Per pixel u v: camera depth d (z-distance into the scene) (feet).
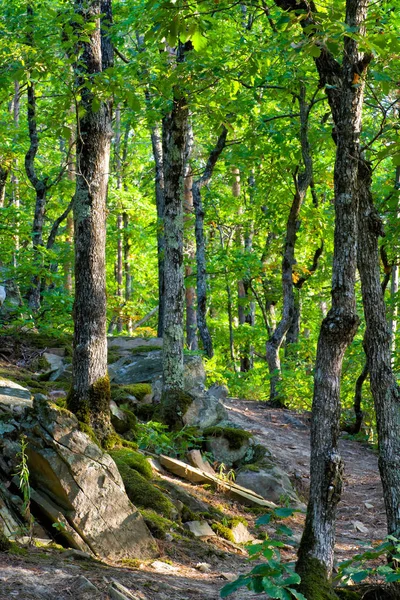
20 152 57.16
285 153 48.62
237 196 76.02
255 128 47.57
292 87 39.96
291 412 53.36
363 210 20.59
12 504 18.86
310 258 75.00
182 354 33.47
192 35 18.78
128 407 32.96
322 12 20.17
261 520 14.66
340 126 18.49
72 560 17.69
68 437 19.67
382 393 20.18
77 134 24.16
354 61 18.39
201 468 30.42
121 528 19.98
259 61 31.63
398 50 17.48
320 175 58.13
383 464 19.83
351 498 35.35
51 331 41.14
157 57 26.58
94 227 24.85
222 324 84.94
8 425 20.75
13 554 16.72
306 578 16.31
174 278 33.30
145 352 39.58
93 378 25.32
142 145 84.74
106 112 24.93
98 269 25.05
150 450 29.68
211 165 57.62
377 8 25.59
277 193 58.08
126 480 24.14
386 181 41.09
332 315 17.72
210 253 74.23
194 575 19.61
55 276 45.19
